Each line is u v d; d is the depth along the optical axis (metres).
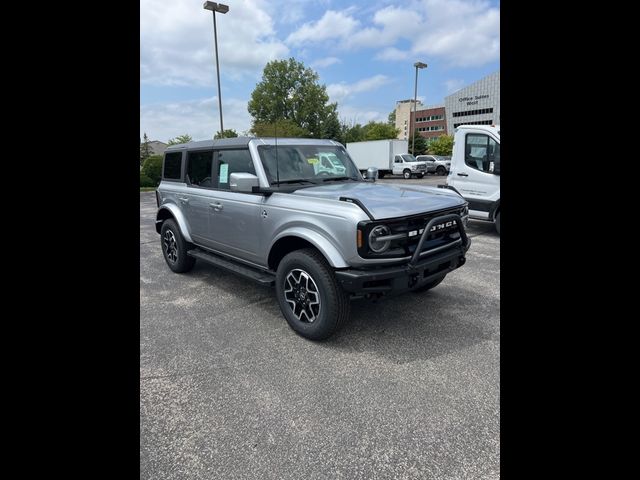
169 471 2.04
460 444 2.19
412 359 3.11
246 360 3.14
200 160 4.98
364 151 29.22
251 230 4.00
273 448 2.19
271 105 54.81
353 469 2.04
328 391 2.71
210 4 20.23
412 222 3.23
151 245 7.81
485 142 7.52
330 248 3.13
